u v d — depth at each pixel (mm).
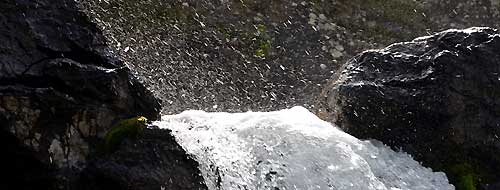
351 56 7945
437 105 5281
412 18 8625
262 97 7031
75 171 3836
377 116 5320
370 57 5688
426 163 5258
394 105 5328
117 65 4336
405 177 5055
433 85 5332
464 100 5320
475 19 8984
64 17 4258
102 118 4031
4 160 3760
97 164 3873
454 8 8961
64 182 3760
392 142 5277
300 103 7090
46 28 4141
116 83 4121
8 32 3982
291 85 7312
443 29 8703
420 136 5285
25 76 3887
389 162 5129
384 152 5203
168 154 4066
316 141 4844
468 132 5281
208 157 4305
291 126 4902
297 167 4633
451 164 5266
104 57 4297
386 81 5488
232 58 7309
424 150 5270
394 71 5562
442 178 5176
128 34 6891
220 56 7258
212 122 4879
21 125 3707
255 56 7461
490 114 5367
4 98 3691
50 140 3789
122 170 3861
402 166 5137
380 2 8570
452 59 5414
